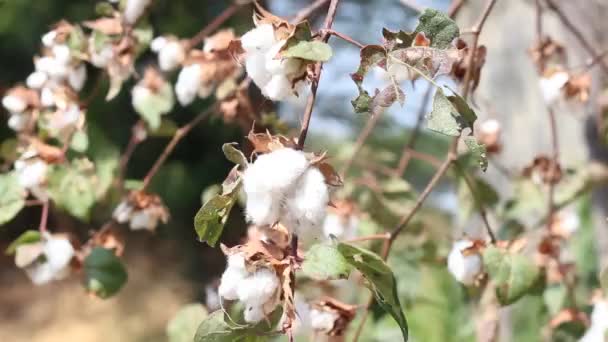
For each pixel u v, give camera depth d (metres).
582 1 1.71
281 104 1.93
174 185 4.37
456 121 0.99
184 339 1.38
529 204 1.50
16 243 1.32
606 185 1.71
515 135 1.87
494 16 1.93
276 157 0.94
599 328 1.22
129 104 3.71
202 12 3.60
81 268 1.35
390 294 1.04
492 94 1.92
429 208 2.43
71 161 1.39
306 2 3.46
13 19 3.73
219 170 4.46
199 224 0.99
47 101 1.37
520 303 1.79
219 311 1.04
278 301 0.98
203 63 1.35
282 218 0.95
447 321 1.76
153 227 1.40
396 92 1.01
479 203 1.30
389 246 1.25
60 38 1.35
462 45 1.20
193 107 3.79
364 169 1.79
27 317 4.23
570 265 1.45
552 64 1.42
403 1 1.39
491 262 1.24
